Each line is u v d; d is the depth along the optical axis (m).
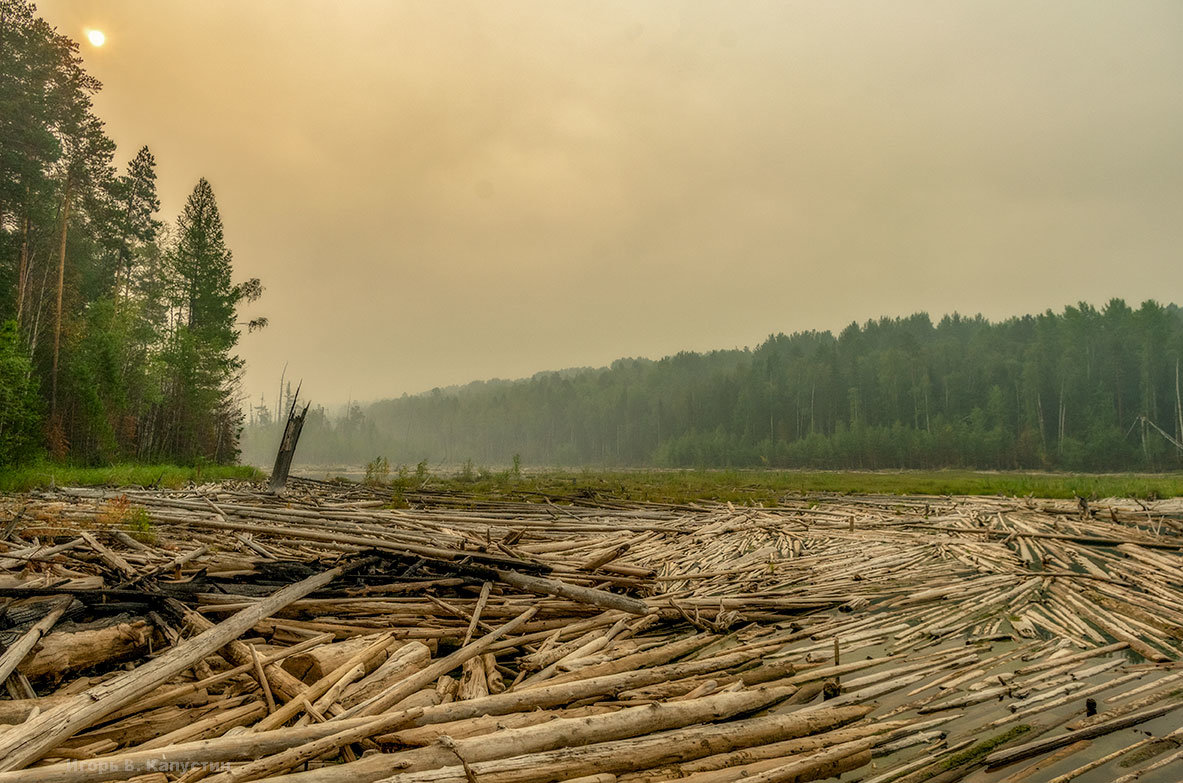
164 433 40.97
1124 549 12.14
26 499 14.25
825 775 4.16
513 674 5.91
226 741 3.60
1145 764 4.30
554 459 149.50
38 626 4.69
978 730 4.82
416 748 3.88
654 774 3.94
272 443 158.75
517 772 3.67
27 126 27.70
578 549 12.52
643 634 7.44
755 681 5.70
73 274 33.56
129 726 4.02
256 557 8.89
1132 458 69.25
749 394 109.56
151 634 5.41
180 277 42.16
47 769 3.12
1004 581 9.70
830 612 8.55
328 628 5.97
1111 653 6.62
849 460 86.81
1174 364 79.56
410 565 7.86
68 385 31.12
